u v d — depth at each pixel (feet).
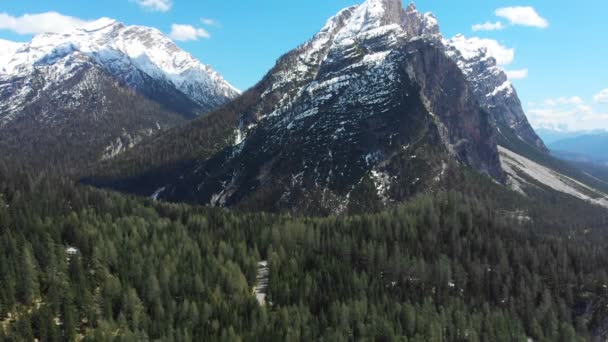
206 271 517.55
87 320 434.71
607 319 562.25
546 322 531.91
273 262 555.28
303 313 479.82
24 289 437.99
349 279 539.29
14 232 518.37
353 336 469.57
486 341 492.54
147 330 434.71
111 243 516.32
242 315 475.72
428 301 524.11
